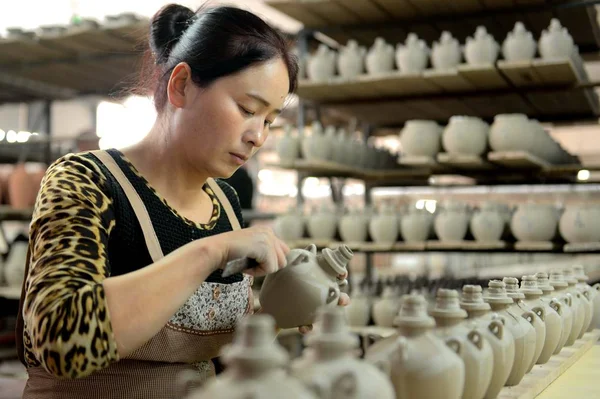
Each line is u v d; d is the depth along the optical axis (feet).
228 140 4.09
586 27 12.65
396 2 11.46
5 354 13.21
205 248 3.42
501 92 12.16
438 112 14.32
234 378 2.31
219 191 4.95
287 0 11.55
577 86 11.51
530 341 4.34
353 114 14.62
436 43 11.39
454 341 3.46
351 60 11.76
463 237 11.49
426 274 14.83
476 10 11.86
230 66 4.00
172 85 4.16
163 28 4.43
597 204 10.97
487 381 3.63
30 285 3.31
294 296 3.85
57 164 3.91
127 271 4.07
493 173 12.92
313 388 2.42
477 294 4.08
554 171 12.26
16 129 22.82
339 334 2.60
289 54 4.30
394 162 14.46
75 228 3.45
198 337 4.22
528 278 5.14
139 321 3.22
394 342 3.25
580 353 6.03
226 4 4.46
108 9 21.61
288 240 12.34
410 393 3.11
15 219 15.43
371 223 11.96
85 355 3.10
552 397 4.48
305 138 12.21
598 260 18.51
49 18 21.98
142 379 3.98
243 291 4.61
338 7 11.75
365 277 14.06
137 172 4.22
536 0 11.30
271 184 25.31
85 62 15.25
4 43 14.32
